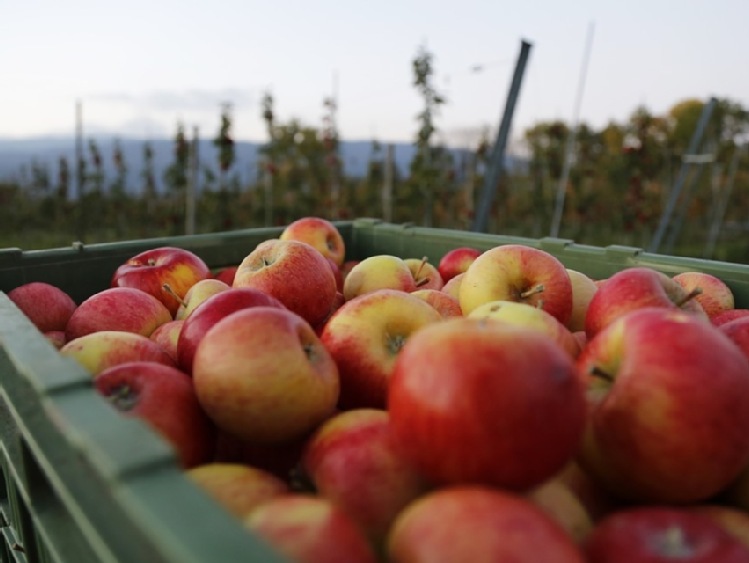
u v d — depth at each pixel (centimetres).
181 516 57
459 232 297
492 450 84
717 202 1811
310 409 117
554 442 86
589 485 106
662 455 94
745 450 94
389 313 141
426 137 1117
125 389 115
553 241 262
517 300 179
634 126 1639
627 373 99
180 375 124
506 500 76
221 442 126
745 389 94
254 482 101
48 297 212
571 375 89
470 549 70
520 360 86
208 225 1508
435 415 86
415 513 78
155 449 67
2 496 151
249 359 113
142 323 184
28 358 95
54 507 100
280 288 172
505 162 1783
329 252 277
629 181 1551
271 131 1427
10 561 144
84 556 82
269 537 72
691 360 94
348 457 99
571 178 1602
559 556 70
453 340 89
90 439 69
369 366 134
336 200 1470
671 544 77
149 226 1823
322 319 186
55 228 1955
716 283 212
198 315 142
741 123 1998
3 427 125
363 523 94
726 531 81
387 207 1306
